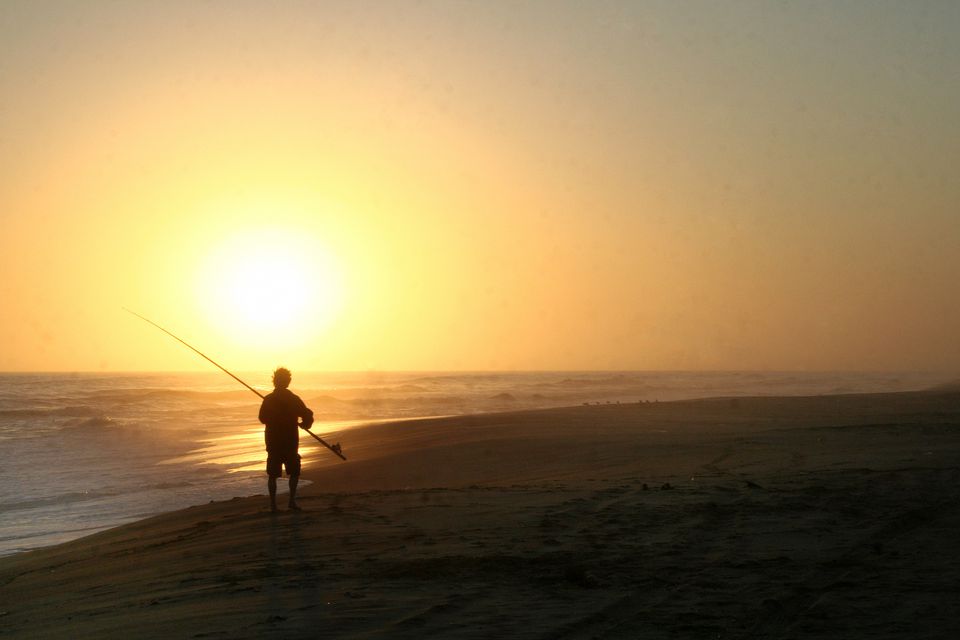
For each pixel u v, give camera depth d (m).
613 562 5.51
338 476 14.63
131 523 10.89
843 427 18.77
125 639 4.30
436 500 8.88
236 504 11.02
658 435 18.64
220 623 4.44
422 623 4.25
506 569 5.43
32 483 15.72
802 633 3.90
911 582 4.78
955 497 7.68
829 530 6.38
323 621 4.36
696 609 4.37
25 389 71.12
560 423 23.78
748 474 10.25
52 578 7.29
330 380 124.69
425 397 58.09
